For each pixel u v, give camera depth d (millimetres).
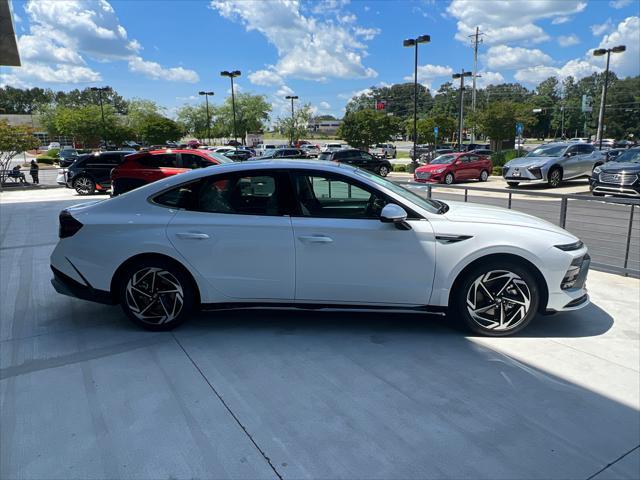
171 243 3797
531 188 17781
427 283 3750
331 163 4094
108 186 17094
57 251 3971
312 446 2502
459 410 2832
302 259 3760
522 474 2293
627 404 2896
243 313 4426
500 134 45062
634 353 3576
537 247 3670
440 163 21859
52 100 145875
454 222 3750
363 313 4402
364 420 2730
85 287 3938
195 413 2805
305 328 4066
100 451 2467
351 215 3799
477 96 106688
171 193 3934
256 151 47250
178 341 3816
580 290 3881
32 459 2404
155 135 59188
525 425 2684
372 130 45250
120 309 4602
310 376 3242
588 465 2359
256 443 2527
